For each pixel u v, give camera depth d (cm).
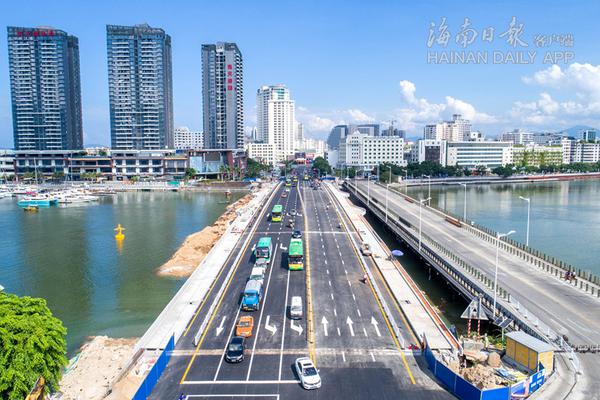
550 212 19400
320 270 9500
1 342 4400
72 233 15150
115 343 6925
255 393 4994
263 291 8225
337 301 7712
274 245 11706
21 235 14825
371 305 7519
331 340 6256
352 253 10869
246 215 15888
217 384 5172
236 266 9825
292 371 5450
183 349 6012
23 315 4759
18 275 10569
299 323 6825
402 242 13312
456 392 4934
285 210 17612
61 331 4928
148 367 5588
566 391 4878
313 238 12512
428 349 5625
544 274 8912
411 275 10250
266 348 6041
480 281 8362
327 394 4962
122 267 11131
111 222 17275
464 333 7025
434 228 13725
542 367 5175
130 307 8606
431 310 7238
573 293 7800
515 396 4738
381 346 6072
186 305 7494
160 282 10000
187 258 11500
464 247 11225
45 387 4691
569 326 6475
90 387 5378
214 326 6731
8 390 4256
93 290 9538
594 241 13800
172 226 16462
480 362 5619
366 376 5328
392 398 4897
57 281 10125
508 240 12069
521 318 6662
